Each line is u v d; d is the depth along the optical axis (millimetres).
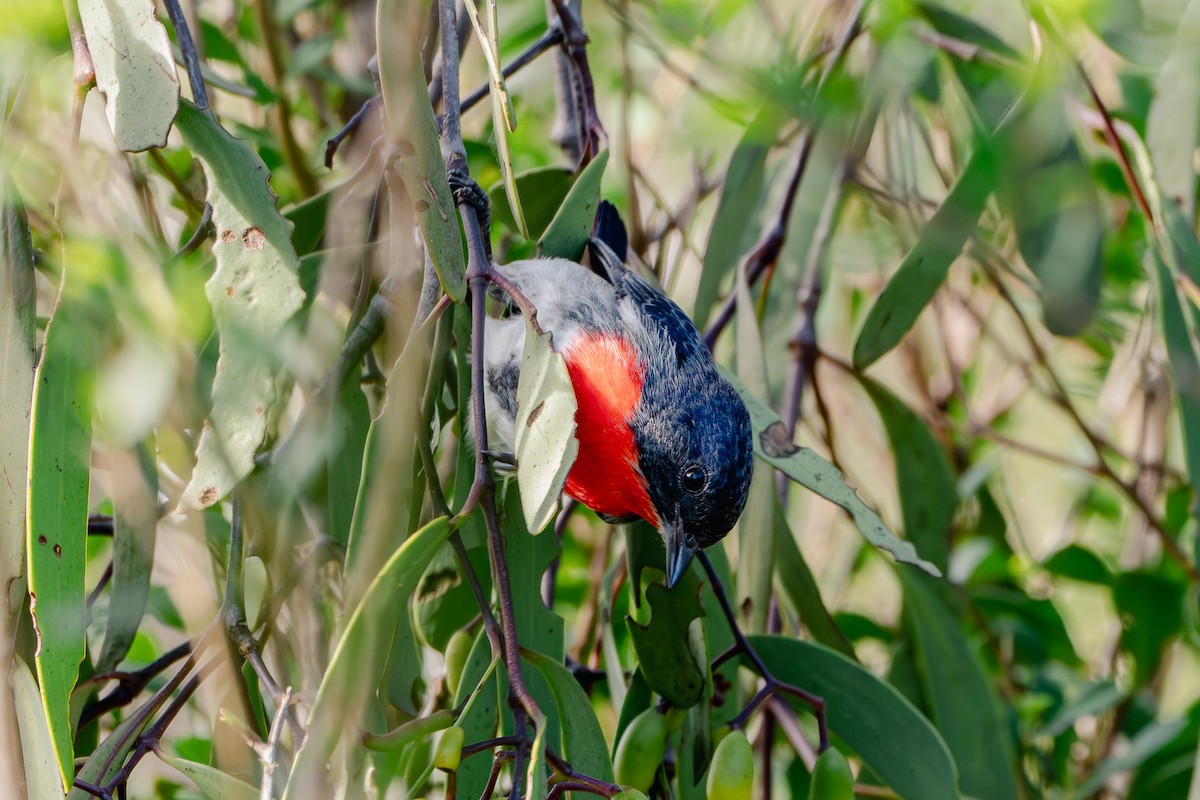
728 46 7145
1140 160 6645
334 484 5191
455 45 4922
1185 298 6355
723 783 4422
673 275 7363
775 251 7145
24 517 4496
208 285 4445
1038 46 5891
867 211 8156
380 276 5273
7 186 4711
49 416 4109
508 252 7867
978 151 5883
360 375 5449
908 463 7328
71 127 4375
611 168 8664
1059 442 9875
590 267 7152
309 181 7148
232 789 4266
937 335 9641
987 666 8094
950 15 6840
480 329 4086
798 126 6750
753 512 6422
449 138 4887
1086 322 6062
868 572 9570
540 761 3525
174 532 5148
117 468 5160
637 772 4758
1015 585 8688
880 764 5391
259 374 4379
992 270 8031
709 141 6602
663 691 4992
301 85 7754
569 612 8711
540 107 8344
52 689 3850
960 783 6535
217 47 7043
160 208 6578
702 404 6074
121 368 4340
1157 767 7633
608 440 6082
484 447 3971
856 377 7312
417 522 4832
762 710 6488
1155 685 8492
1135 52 6367
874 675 5465
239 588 4594
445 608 5504
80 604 4031
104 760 4316
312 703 4797
